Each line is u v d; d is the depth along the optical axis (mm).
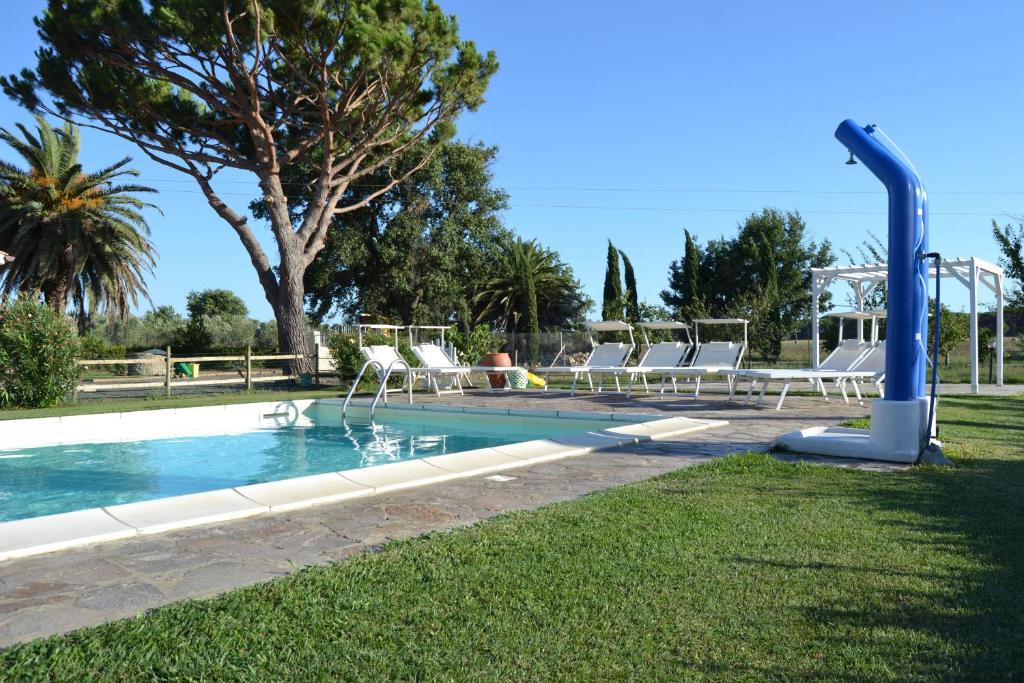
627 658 2010
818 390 12273
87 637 2111
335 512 3803
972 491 4090
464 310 25719
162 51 14711
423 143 24188
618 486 4434
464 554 2943
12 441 8211
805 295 30156
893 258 5477
